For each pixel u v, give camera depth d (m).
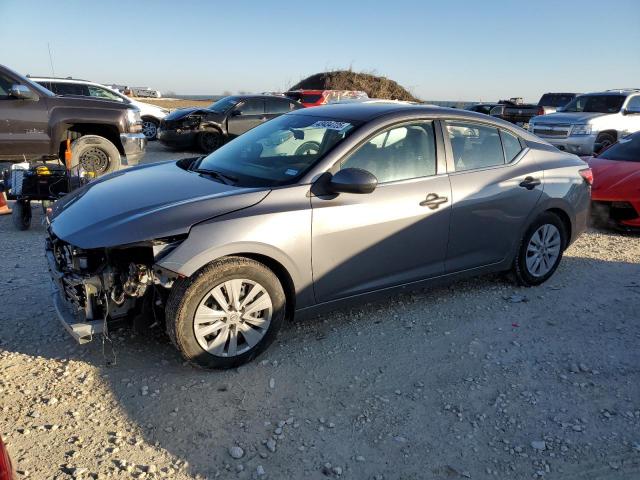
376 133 4.06
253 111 14.82
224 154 4.54
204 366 3.47
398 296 4.85
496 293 5.01
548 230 5.15
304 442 2.95
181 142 14.21
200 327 3.40
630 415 3.30
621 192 7.10
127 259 3.43
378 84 36.00
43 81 14.73
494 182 4.61
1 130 8.35
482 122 4.73
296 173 3.81
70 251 3.37
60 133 8.77
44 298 4.51
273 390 3.39
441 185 4.31
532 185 4.86
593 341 4.20
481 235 4.62
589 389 3.56
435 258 4.39
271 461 2.79
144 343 3.86
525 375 3.69
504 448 2.98
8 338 3.85
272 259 3.61
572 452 2.97
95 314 3.40
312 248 3.70
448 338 4.14
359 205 3.87
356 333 4.16
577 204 5.28
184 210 3.40
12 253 5.68
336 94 21.05
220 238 3.34
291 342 3.98
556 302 4.89
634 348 4.11
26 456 2.73
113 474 2.64
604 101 15.26
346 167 3.90
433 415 3.23
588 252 6.41
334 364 3.72
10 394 3.22
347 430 3.06
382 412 3.23
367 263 4.00
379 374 3.63
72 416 3.06
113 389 3.32
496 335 4.23
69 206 3.82
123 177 4.25
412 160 4.24
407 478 2.74
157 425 3.03
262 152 4.29
